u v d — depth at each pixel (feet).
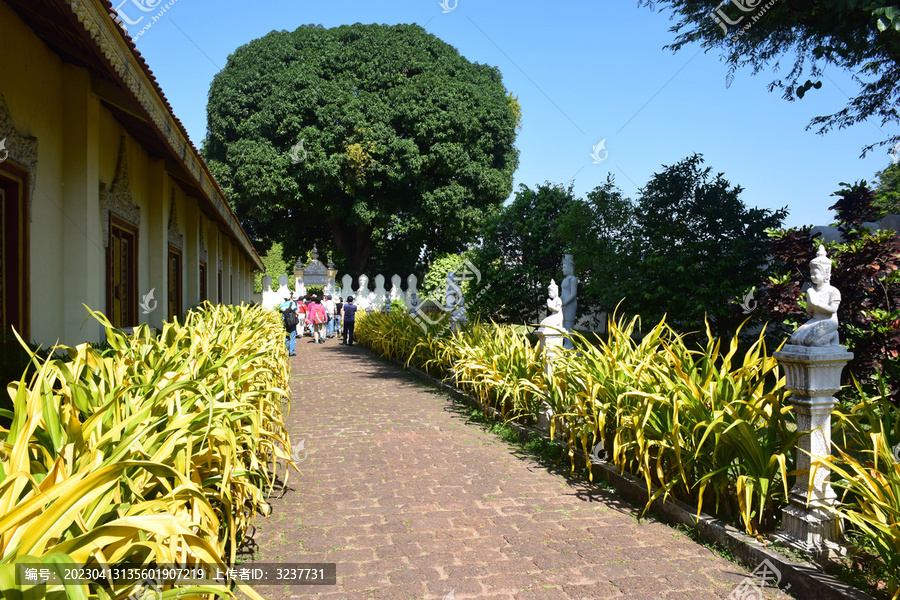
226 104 84.28
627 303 32.01
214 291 54.34
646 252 31.63
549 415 20.74
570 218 37.11
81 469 7.22
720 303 29.45
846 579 10.14
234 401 13.21
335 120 81.97
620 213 36.24
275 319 51.08
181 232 40.01
